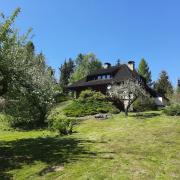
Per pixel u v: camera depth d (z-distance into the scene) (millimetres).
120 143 20016
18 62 20391
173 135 22297
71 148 19109
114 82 50906
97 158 16391
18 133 28219
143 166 14742
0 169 15453
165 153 17016
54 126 26922
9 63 19250
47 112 34031
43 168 15227
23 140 23156
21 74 20766
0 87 19438
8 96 21578
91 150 18344
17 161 16688
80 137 23328
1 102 29031
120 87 38312
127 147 18734
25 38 21297
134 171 14055
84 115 40312
